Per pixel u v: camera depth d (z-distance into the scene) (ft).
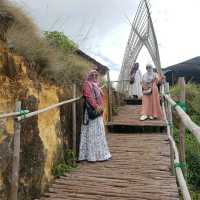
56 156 11.50
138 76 26.91
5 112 8.35
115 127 18.81
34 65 10.41
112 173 11.57
